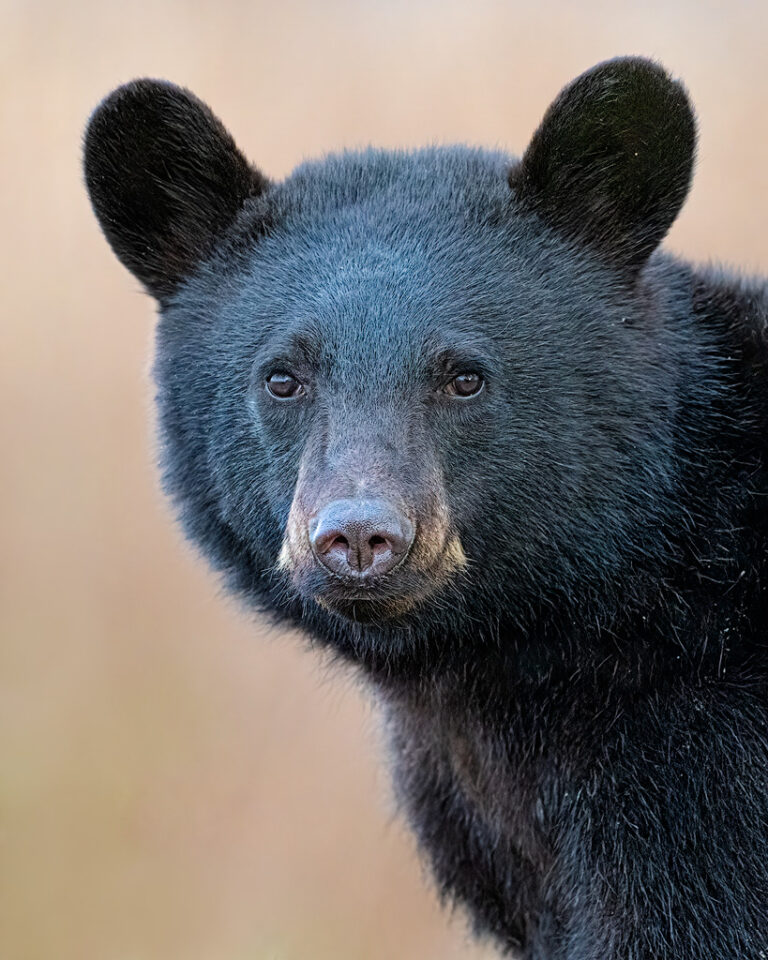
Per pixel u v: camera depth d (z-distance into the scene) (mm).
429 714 10836
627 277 10039
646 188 10023
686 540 9820
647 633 9859
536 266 9898
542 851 10641
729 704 9664
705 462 9922
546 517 9680
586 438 9625
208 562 10844
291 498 9766
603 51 23062
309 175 10641
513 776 10492
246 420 10008
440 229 9992
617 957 9875
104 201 10812
